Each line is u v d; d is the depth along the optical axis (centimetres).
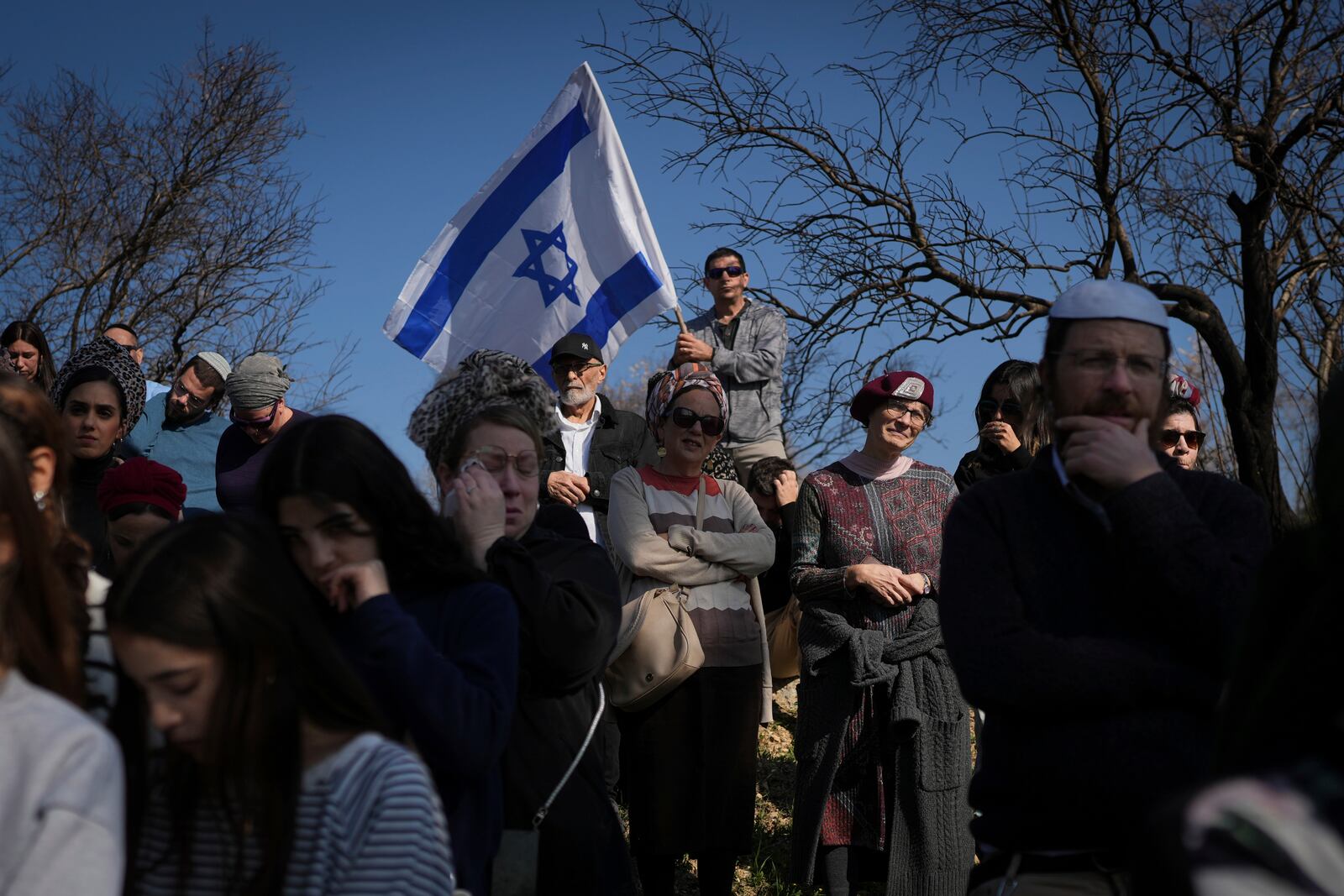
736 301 718
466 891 229
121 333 701
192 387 604
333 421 231
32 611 184
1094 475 234
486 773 230
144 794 192
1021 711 229
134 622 175
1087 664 225
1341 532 111
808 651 454
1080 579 238
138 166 1658
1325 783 97
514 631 243
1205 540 225
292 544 223
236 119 1648
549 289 581
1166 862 96
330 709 187
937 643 440
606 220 581
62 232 1648
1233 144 1057
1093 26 1065
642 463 569
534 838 263
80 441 461
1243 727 113
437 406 305
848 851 443
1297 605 130
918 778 429
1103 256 1082
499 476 291
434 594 243
